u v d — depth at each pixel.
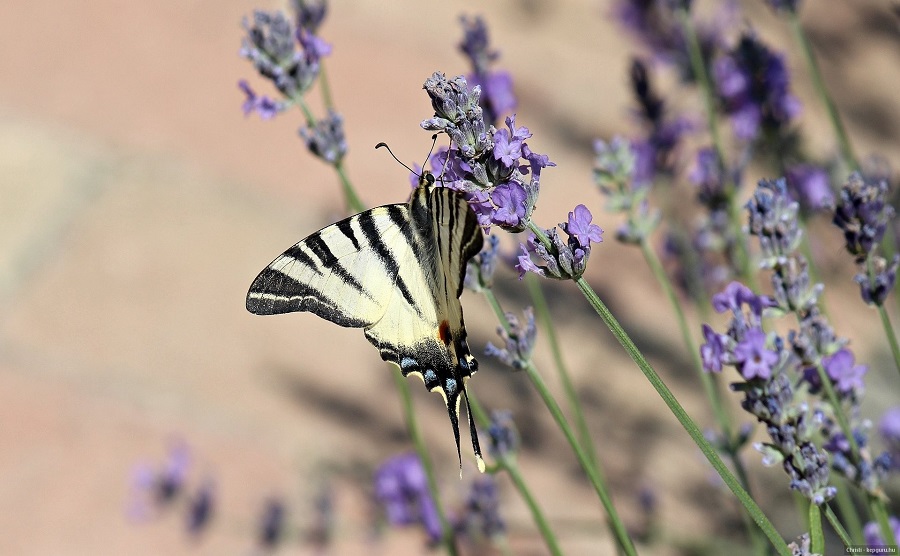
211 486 1.33
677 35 1.28
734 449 1.21
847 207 1.14
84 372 1.44
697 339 1.38
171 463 1.34
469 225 1.12
